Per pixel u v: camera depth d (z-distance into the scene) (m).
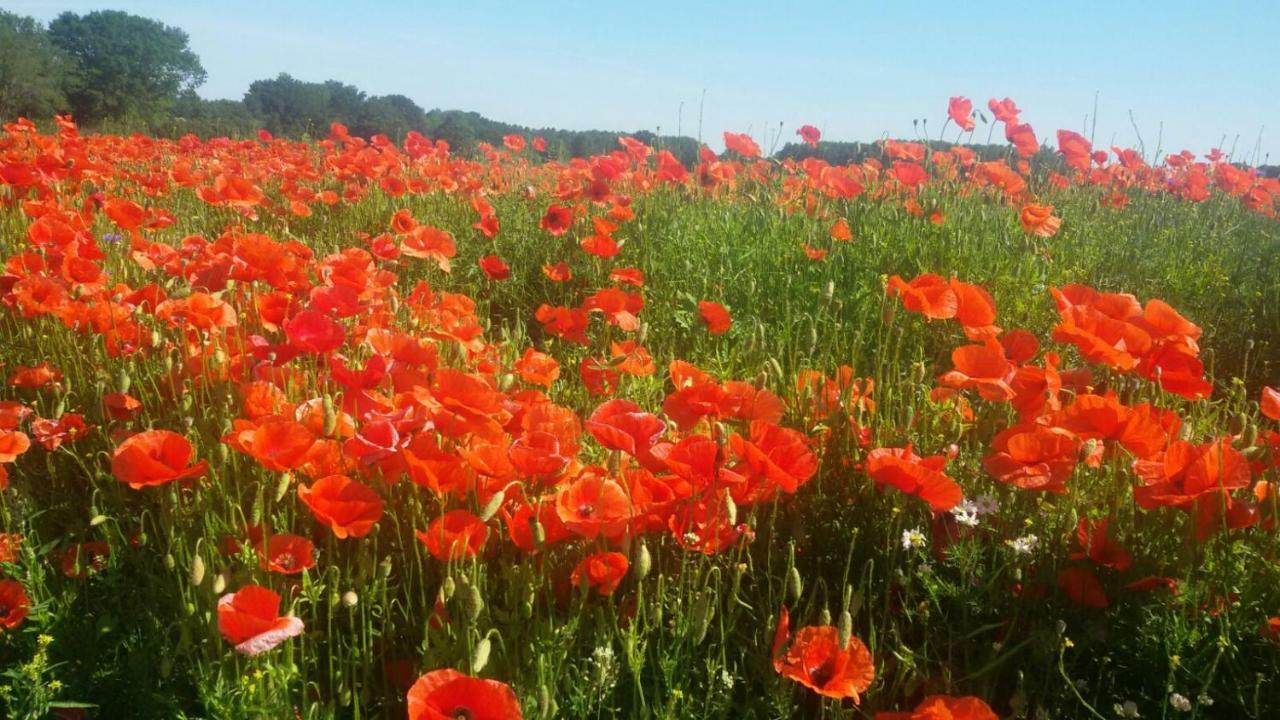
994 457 2.52
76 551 2.56
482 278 7.02
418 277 6.86
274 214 8.24
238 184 5.94
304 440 2.31
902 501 2.60
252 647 1.90
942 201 6.96
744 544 2.48
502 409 2.64
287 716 2.02
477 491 2.54
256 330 3.83
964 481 2.91
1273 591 2.33
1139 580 2.37
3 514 2.68
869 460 2.44
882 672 2.25
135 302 3.73
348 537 2.59
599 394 3.95
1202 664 2.20
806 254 6.04
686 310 5.75
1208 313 5.96
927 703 1.93
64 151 7.33
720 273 5.96
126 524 2.80
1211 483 2.30
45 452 3.22
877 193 7.47
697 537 2.40
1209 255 6.70
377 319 4.04
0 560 2.46
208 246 4.21
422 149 10.29
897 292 3.33
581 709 2.09
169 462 2.45
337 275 3.93
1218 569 2.38
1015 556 2.42
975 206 7.34
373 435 2.37
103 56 70.12
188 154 11.66
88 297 3.96
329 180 10.31
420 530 2.56
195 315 3.26
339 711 2.20
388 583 2.57
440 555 2.23
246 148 13.15
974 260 5.97
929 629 2.49
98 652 2.33
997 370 2.76
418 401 2.54
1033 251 5.95
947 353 4.89
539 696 1.95
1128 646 2.33
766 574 2.59
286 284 3.74
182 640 2.17
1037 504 2.70
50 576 2.58
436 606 2.18
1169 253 6.82
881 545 2.68
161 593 2.45
